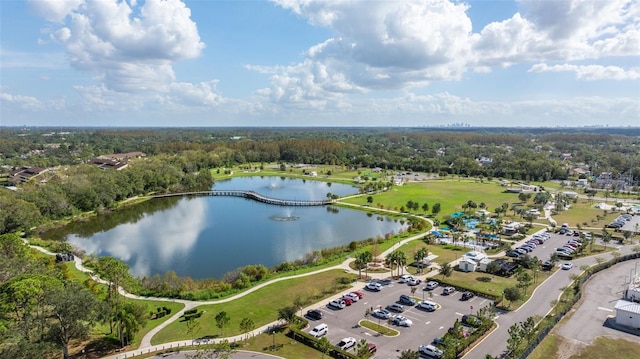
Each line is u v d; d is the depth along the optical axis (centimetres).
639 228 15850
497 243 14250
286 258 13825
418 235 15612
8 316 7131
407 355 6275
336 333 7900
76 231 17575
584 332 7812
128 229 17912
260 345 7481
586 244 13088
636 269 11356
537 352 7088
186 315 8756
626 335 7694
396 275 11206
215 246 15238
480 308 8944
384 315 8488
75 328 6775
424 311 8850
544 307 8944
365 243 14538
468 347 7244
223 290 10212
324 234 16962
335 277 11062
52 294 6812
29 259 9938
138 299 9650
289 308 8138
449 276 10912
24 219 16025
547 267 11462
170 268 12862
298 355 7131
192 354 7131
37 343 6450
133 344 7525
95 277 10912
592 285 10194
